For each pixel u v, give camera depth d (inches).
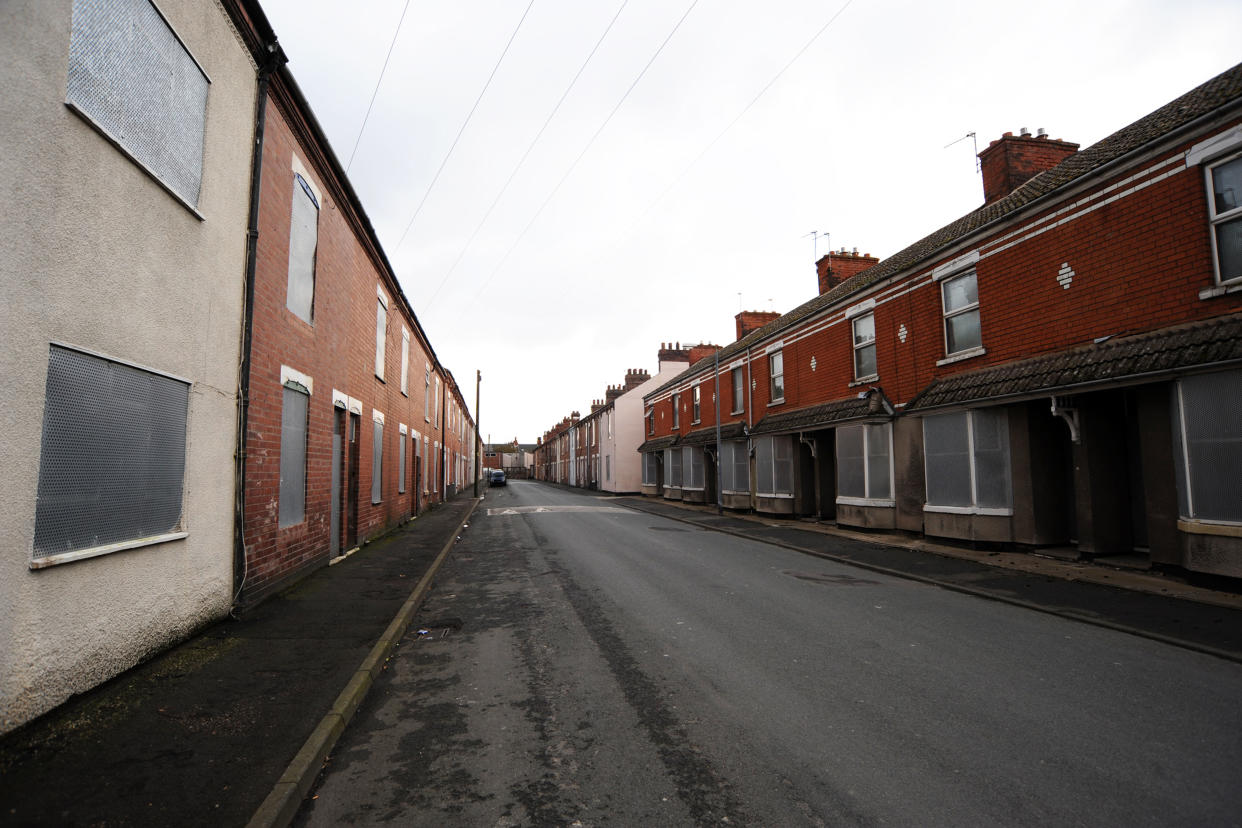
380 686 200.4
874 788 133.6
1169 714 171.2
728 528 689.6
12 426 145.0
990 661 219.5
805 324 730.2
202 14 237.6
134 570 194.7
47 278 156.3
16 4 148.4
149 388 202.7
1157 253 336.5
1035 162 538.6
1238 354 274.4
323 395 396.8
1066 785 133.8
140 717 160.2
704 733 163.0
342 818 124.7
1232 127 299.1
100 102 177.8
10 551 144.4
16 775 129.3
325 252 400.5
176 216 218.4
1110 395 392.2
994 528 444.8
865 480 589.6
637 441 1712.6
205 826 113.3
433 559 446.6
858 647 238.4
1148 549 365.4
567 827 120.3
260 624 255.1
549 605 315.9
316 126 355.9
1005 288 444.8
